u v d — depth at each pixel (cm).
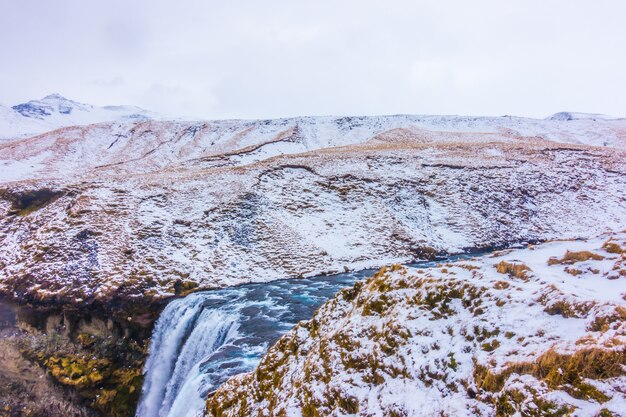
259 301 2006
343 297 935
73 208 2900
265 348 1392
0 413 1596
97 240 2547
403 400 558
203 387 1133
